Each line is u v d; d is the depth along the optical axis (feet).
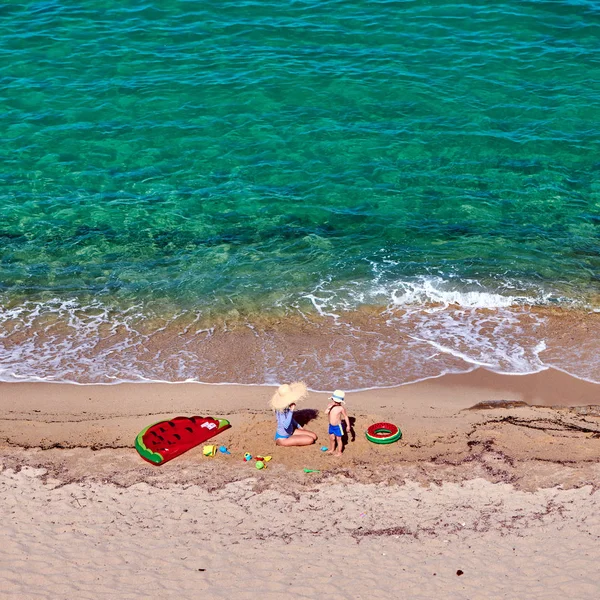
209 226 71.36
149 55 93.04
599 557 37.29
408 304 62.34
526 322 60.13
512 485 42.75
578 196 74.28
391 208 73.10
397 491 42.45
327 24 98.58
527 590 35.50
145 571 36.73
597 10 100.17
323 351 57.16
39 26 98.02
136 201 73.97
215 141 80.84
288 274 65.77
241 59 92.17
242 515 40.68
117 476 43.70
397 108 84.74
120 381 53.88
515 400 51.96
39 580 36.01
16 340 58.29
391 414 50.03
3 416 49.78
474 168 77.36
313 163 78.18
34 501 41.45
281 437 46.11
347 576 36.47
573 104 84.94
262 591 35.55
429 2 102.37
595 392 52.70
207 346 57.77
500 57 92.02
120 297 63.26
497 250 68.28
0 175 76.48
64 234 70.28
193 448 46.14
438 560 37.45
